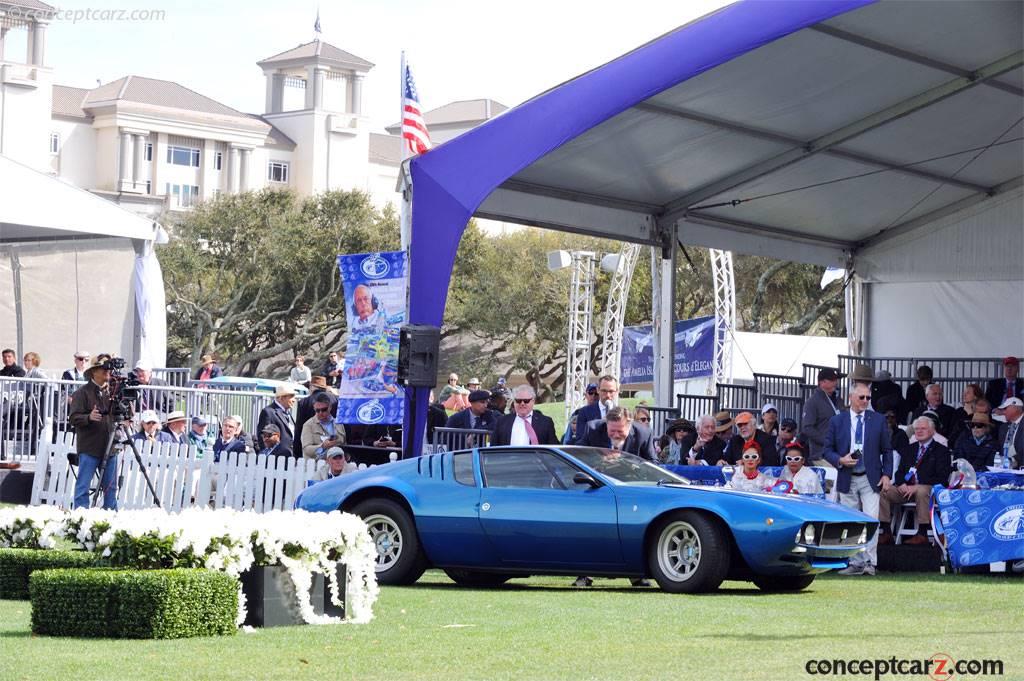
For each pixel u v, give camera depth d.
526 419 17.94
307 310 91.56
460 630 10.38
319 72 149.62
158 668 8.20
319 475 19.64
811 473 16.70
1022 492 15.92
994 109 24.22
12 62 124.25
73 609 9.62
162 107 134.00
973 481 16.97
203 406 25.41
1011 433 18.61
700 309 70.25
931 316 31.55
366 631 10.25
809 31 19.78
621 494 14.03
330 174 147.00
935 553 16.88
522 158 19.56
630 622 10.94
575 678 8.02
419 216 19.98
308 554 10.71
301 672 8.18
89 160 133.88
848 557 14.19
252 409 25.98
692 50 19.19
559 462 14.52
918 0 19.27
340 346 93.62
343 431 20.91
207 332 87.88
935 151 26.23
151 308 33.00
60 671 8.02
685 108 21.61
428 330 19.42
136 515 10.51
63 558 11.99
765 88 21.45
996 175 28.88
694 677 8.05
